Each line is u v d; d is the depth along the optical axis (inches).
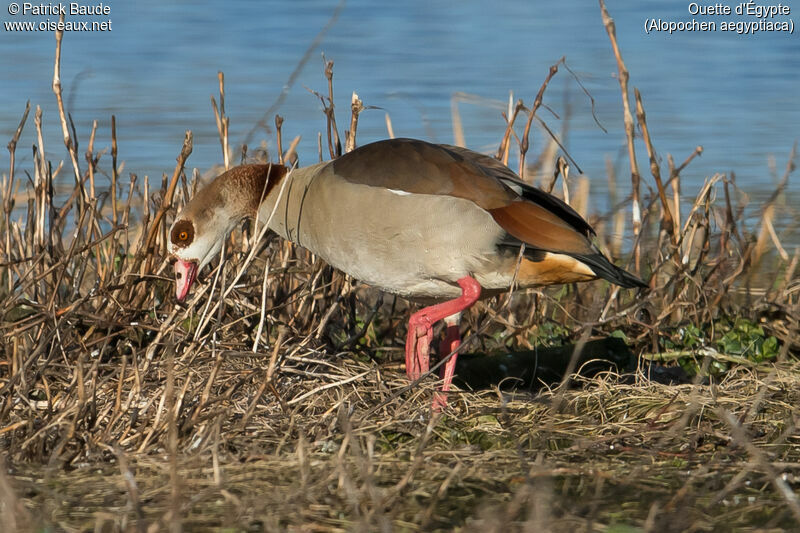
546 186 772.0
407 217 429.7
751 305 554.6
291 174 467.8
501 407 430.9
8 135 889.5
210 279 479.8
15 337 427.8
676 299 529.7
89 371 416.5
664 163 864.9
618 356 495.8
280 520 317.4
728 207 573.6
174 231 469.7
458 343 471.8
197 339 439.5
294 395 427.5
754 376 453.4
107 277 489.7
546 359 492.4
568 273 439.2
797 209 759.1
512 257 435.2
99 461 369.1
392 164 435.5
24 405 402.3
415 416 416.8
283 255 512.7
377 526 312.0
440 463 371.6
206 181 676.7
